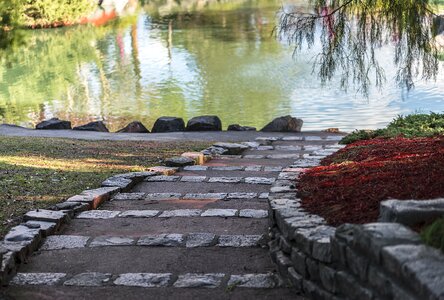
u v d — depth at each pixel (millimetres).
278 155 11281
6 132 14836
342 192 5285
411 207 3920
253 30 33094
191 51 28500
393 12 8773
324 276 4117
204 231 6043
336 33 9133
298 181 6227
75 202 6918
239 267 5094
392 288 3248
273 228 5215
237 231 5992
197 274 4980
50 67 26438
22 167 9367
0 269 4773
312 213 4930
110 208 7152
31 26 36188
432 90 18953
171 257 5348
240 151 12023
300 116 17375
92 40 32594
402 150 7609
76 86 22891
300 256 4457
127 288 4750
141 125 15406
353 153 8266
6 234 5730
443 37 10477
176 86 22203
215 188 8289
